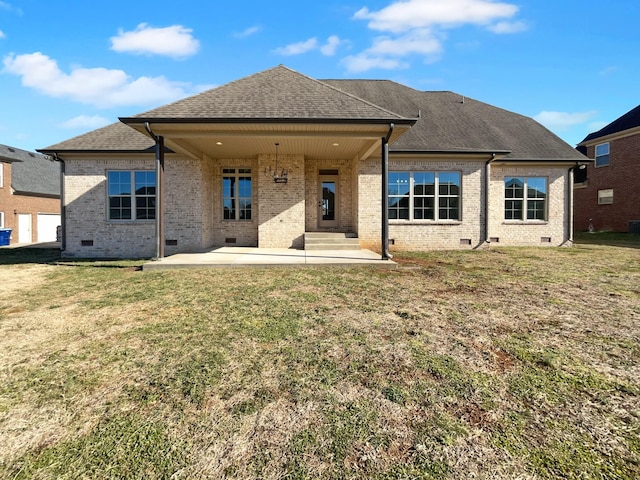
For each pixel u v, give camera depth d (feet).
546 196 43.70
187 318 14.87
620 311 15.81
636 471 6.13
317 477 5.99
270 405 8.25
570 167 43.32
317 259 30.12
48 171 86.94
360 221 39.45
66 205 38.19
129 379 9.57
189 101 27.84
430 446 6.79
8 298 18.49
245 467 6.25
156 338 12.57
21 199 73.15
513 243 43.42
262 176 39.47
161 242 28.55
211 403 8.35
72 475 6.08
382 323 14.11
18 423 7.61
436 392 8.82
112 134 40.09
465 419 7.69
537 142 45.11
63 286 21.50
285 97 28.76
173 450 6.72
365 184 39.40
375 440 6.98
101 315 15.40
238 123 25.90
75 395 8.78
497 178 42.98
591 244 46.37
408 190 40.93
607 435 7.14
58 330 13.50
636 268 27.53
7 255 41.11
